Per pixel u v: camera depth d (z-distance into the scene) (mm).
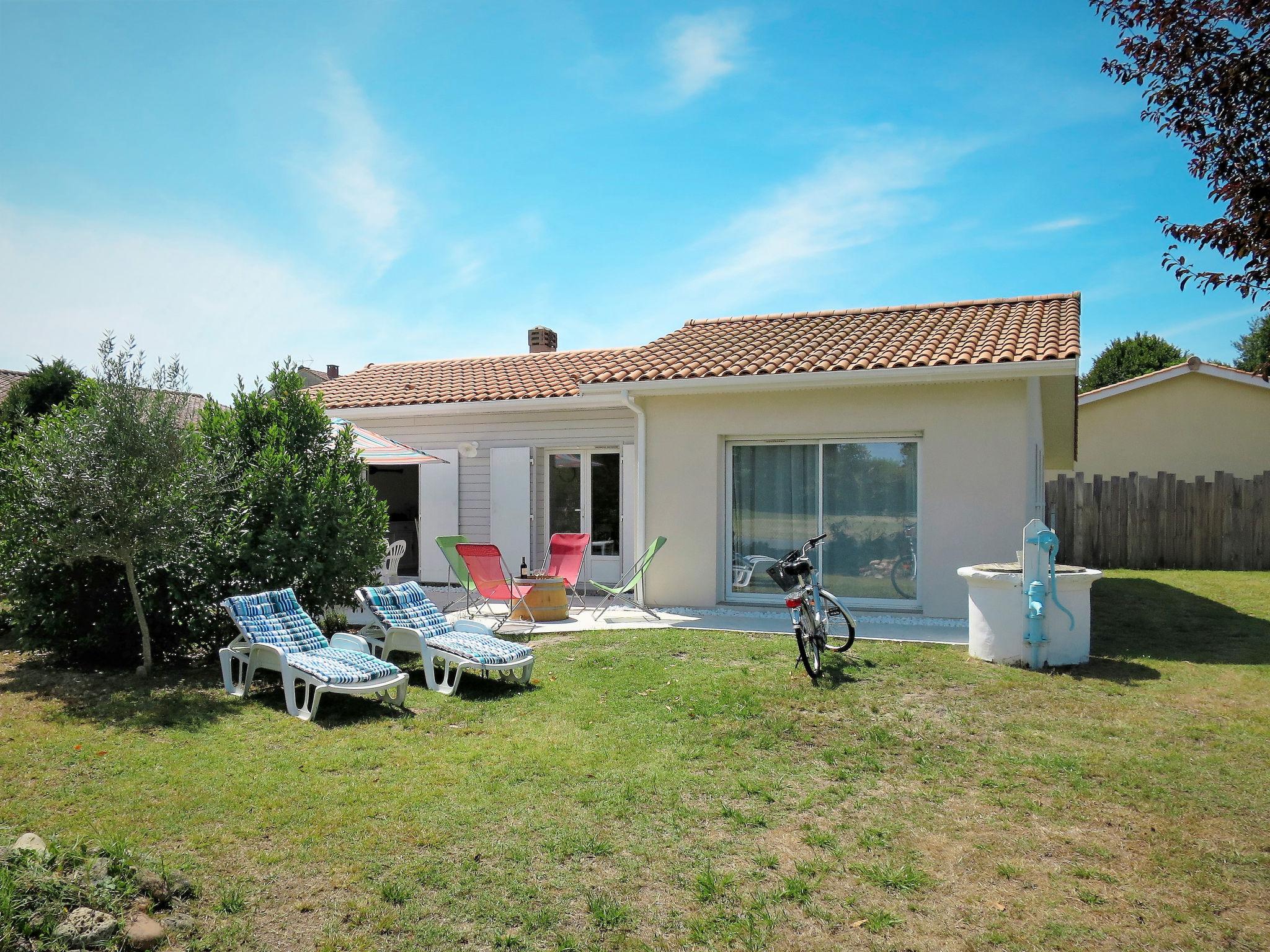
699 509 11734
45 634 7902
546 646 9203
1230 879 3867
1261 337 33938
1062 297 13070
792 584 7809
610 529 14266
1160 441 21297
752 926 3402
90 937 3057
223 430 8789
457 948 3248
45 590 7902
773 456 11633
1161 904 3637
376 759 5422
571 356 17500
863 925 3449
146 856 3949
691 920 3457
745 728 6078
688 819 4512
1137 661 8031
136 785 4918
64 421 7512
